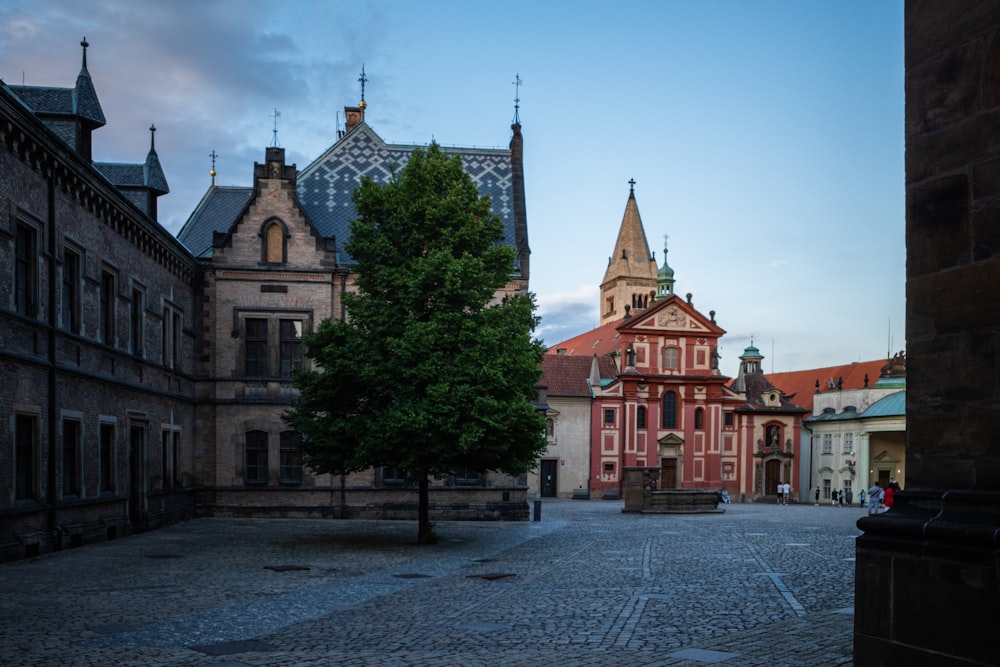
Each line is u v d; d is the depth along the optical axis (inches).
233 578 756.0
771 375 4510.3
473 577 775.7
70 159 995.9
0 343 851.4
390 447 1057.5
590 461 2893.7
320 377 1112.2
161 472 1369.3
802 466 3447.3
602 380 3034.0
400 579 762.2
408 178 1157.7
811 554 981.2
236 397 1593.3
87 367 1075.9
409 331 1071.6
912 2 289.3
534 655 439.8
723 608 588.4
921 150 283.6
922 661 265.7
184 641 479.8
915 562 269.6
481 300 1145.4
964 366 265.0
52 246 976.3
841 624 516.7
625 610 583.2
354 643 474.9
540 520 1648.6
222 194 1823.3
